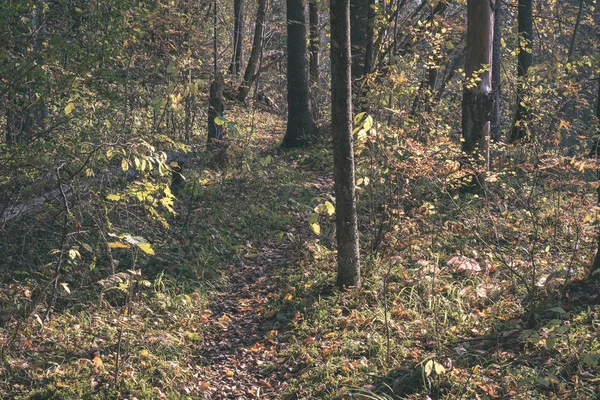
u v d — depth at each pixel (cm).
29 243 783
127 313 664
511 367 535
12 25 755
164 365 585
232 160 1293
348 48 685
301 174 1313
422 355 579
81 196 744
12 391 524
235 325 709
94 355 589
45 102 782
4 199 746
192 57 1323
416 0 1838
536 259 759
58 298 696
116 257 815
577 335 555
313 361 597
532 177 925
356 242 729
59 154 736
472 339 596
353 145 737
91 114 843
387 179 877
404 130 810
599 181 636
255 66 2269
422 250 817
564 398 480
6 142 796
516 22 1722
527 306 641
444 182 789
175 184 1103
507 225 859
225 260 880
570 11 1820
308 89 1603
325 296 723
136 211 920
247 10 2275
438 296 684
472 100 1052
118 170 815
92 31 859
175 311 709
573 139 1205
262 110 2414
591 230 705
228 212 1039
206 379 599
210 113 1325
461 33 1397
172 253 857
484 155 1038
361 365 573
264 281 815
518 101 1296
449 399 508
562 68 1093
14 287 697
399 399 523
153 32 1166
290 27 1577
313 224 584
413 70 1013
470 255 797
